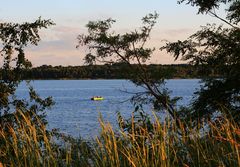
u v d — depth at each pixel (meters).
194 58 16.06
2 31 13.06
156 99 18.86
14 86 12.88
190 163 5.29
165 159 5.11
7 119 11.47
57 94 161.38
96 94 162.25
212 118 14.19
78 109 81.44
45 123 12.09
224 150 5.23
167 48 16.62
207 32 15.75
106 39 20.84
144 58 20.38
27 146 5.34
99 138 5.16
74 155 5.35
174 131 5.37
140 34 21.11
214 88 14.91
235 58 15.27
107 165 5.10
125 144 5.27
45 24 13.13
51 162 5.29
